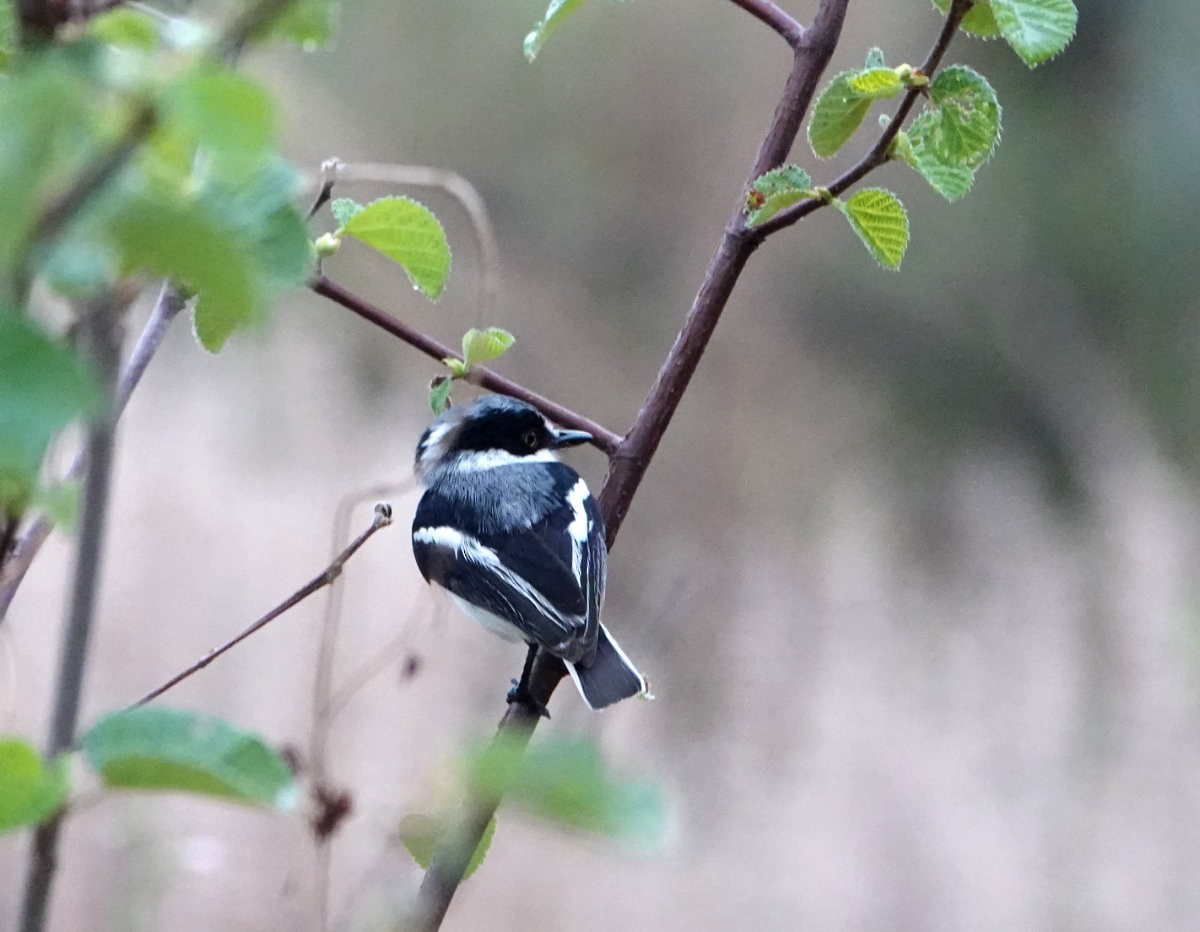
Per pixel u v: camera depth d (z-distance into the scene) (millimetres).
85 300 1993
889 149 3936
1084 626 15852
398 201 4230
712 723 14367
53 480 2371
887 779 13805
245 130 1572
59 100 1483
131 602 12469
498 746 1718
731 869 12828
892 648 15523
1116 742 14383
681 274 21141
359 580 13023
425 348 4652
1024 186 23969
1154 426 22297
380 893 3049
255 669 12195
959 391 22750
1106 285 23953
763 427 19516
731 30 21578
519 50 21781
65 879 9727
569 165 21797
